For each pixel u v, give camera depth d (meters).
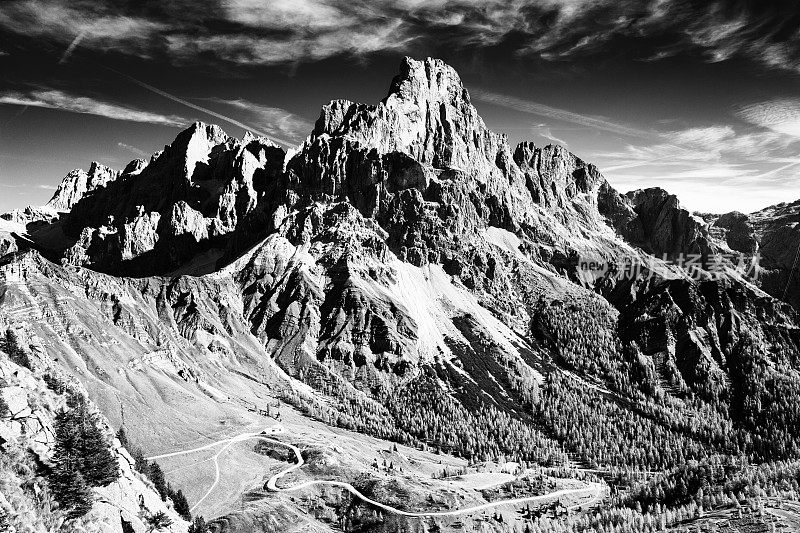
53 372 190.25
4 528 121.25
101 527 142.12
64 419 154.50
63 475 141.12
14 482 133.75
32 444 143.88
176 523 179.62
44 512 133.62
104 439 170.75
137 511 162.50
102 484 155.88
